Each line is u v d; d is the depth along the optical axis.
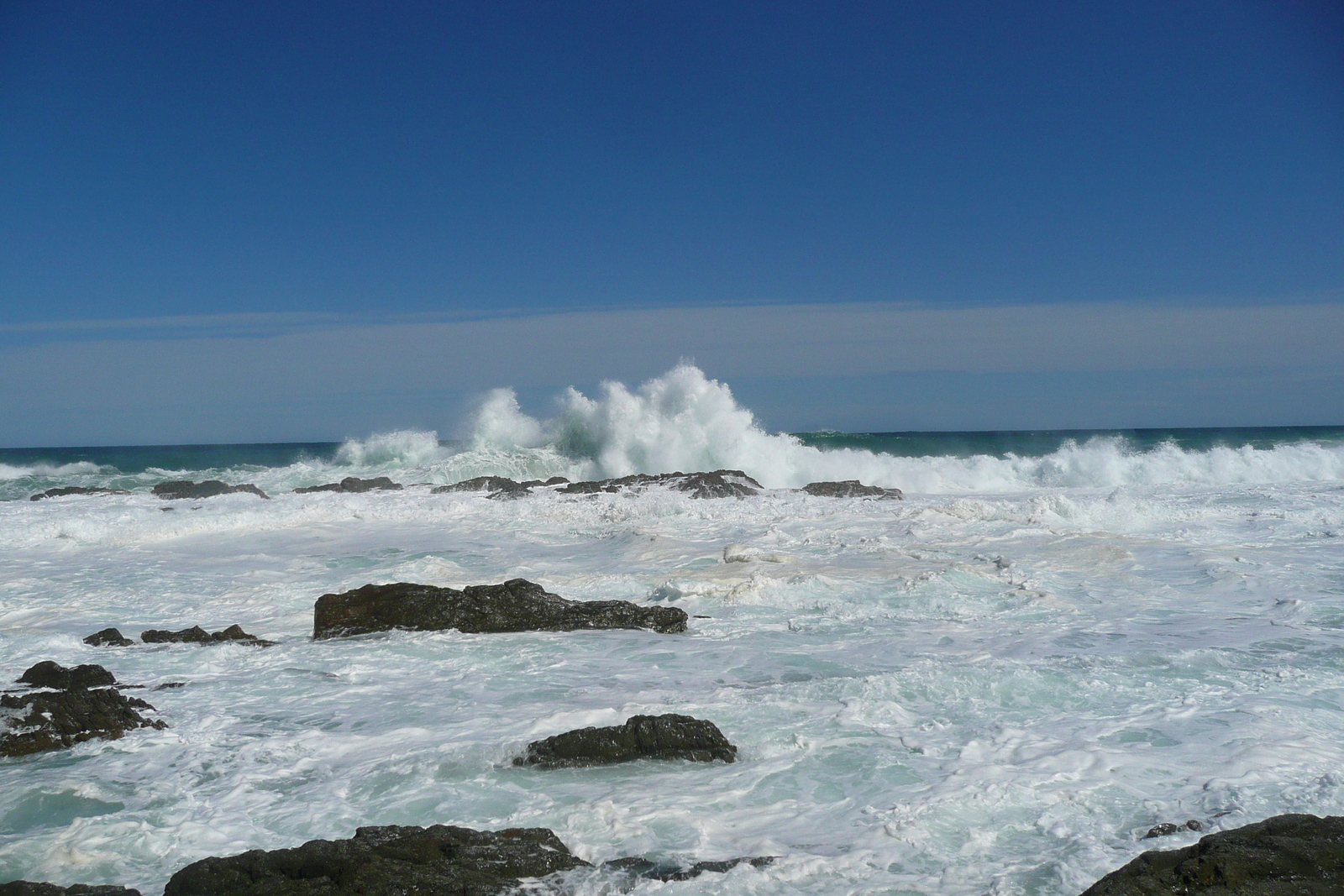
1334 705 6.50
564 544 15.84
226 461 59.22
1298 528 14.81
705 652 8.65
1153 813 4.74
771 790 5.25
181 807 5.21
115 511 18.86
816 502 19.38
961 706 6.70
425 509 19.41
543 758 5.76
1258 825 4.06
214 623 10.38
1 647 9.07
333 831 4.85
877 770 5.48
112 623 10.44
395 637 9.48
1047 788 5.09
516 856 4.25
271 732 6.57
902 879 4.11
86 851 4.62
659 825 4.77
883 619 9.82
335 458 32.53
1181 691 6.88
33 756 6.11
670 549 14.28
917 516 16.67
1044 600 10.22
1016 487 26.39
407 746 6.15
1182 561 12.27
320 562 14.16
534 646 9.07
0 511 19.47
